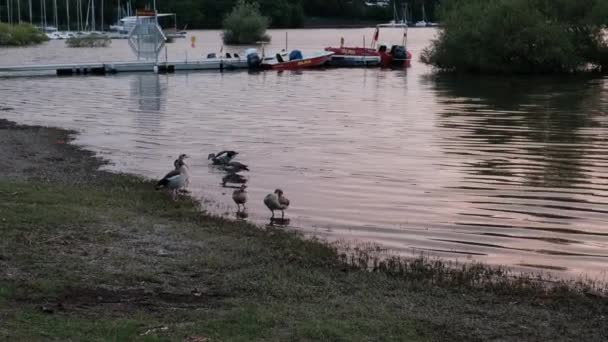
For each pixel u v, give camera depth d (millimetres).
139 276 12188
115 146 29844
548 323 10914
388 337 9852
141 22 73812
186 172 21922
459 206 20281
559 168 25625
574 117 39688
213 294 11555
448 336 10133
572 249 16312
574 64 71500
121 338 9125
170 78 65250
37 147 28656
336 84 60250
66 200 17891
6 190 18516
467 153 28625
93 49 117000
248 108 43719
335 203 20516
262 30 123875
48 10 169500
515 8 71125
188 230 15789
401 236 17219
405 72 73562
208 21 179500
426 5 195750
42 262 12539
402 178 23969
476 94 52562
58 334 9133
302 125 36469
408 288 12461
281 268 13227
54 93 51906
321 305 11156
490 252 16000
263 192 21844
